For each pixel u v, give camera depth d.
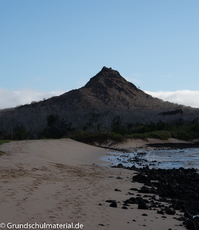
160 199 9.25
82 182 11.17
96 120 136.75
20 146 23.75
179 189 11.94
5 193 7.56
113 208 7.27
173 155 34.47
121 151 38.12
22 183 9.26
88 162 20.50
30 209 6.24
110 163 21.50
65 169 14.51
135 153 36.44
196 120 135.38
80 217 6.04
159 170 17.94
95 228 5.36
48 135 72.88
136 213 7.01
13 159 15.23
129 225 5.82
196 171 19.08
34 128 121.12
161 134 74.00
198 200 10.13
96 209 6.95
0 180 9.30
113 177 13.49
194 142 77.19
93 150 32.72
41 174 11.75
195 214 7.88
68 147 30.33
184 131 86.56
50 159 18.11
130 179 13.31
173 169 18.98
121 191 10.11
